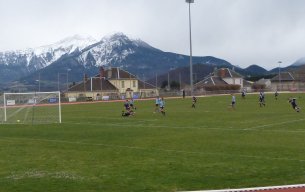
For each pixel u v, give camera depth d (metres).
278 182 15.91
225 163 19.95
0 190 15.48
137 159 21.58
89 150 25.17
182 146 26.20
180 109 66.44
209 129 36.53
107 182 16.47
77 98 121.12
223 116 50.84
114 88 158.12
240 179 16.55
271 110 59.91
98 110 69.88
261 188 14.80
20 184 16.39
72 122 47.12
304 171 17.77
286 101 84.38
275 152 23.03
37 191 15.31
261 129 35.72
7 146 27.38
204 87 174.00
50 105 89.69
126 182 16.42
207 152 23.53
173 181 16.44
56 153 24.06
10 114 60.44
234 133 33.03
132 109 61.66
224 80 189.88
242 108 65.88
